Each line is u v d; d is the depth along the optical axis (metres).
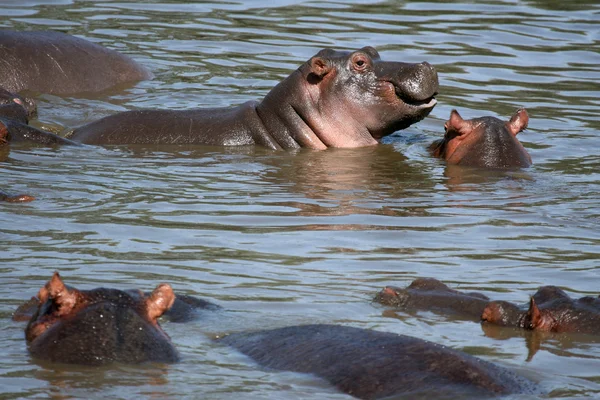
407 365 25.97
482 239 42.09
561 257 39.81
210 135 58.94
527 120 57.12
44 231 40.28
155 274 35.75
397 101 59.41
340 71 59.69
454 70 74.38
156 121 59.47
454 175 53.38
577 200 48.66
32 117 61.97
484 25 86.62
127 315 27.86
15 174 49.31
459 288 35.91
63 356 26.66
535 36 83.88
